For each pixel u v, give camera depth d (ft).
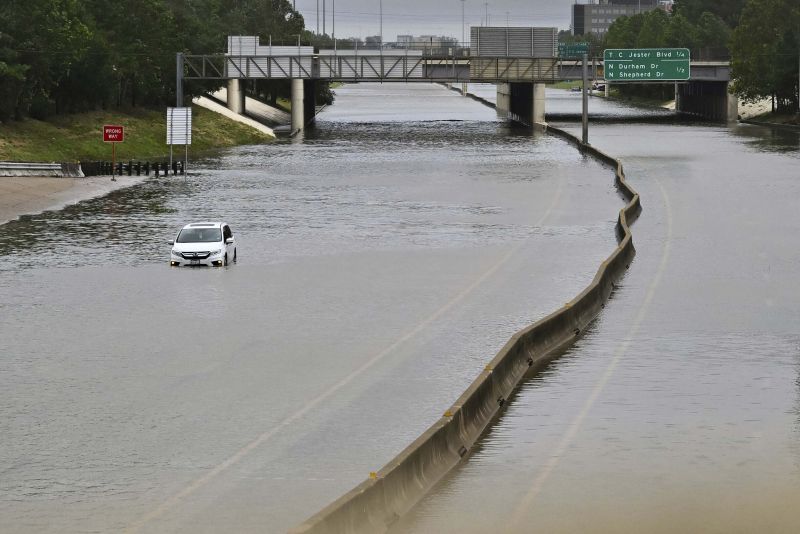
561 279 377.50
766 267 391.86
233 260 426.51
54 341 288.51
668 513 161.07
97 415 221.46
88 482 183.11
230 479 183.83
